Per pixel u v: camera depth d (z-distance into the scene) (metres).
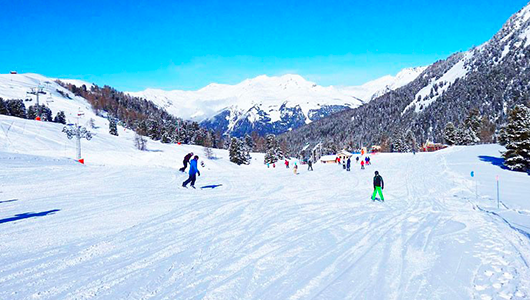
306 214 10.18
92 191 13.93
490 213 10.45
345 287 4.52
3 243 6.43
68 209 10.02
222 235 7.36
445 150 69.25
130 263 5.43
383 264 5.44
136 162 55.25
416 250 6.23
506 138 35.78
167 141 101.12
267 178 24.16
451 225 8.50
